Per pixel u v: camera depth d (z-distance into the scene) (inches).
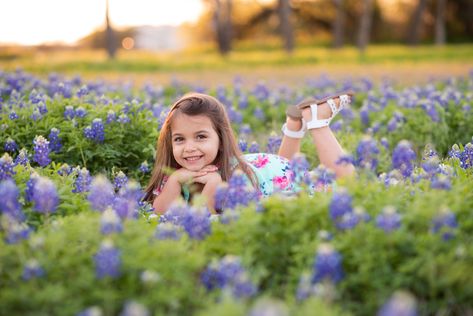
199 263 127.0
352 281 125.0
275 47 2006.6
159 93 404.8
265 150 283.6
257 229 135.3
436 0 2285.9
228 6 1612.9
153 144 235.6
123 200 146.6
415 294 126.5
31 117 235.8
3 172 162.7
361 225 128.5
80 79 387.9
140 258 123.7
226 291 115.6
